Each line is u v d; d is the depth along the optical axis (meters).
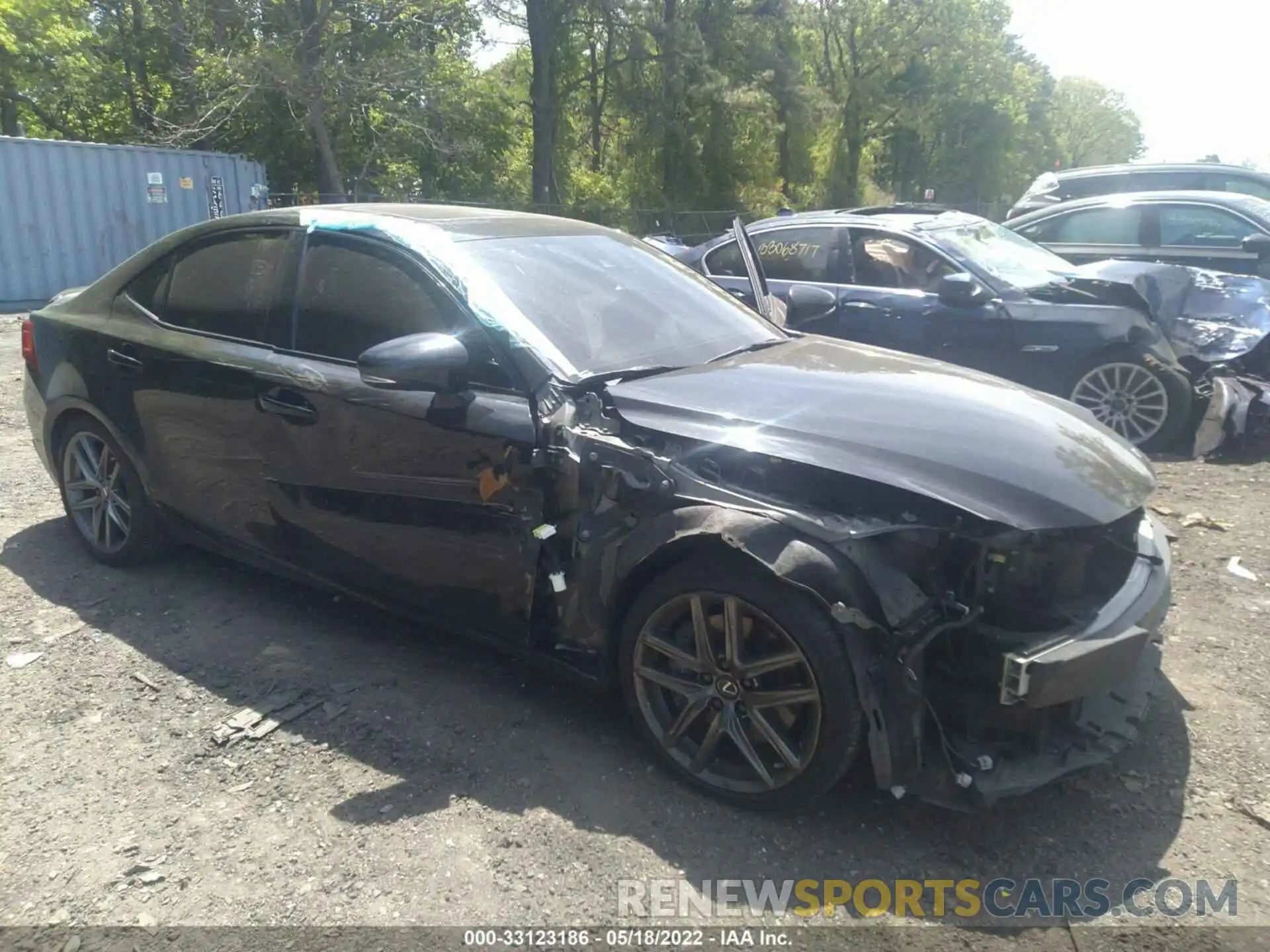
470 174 28.95
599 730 3.22
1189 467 6.37
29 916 2.40
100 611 4.02
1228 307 6.91
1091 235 9.24
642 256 4.15
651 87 33.66
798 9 36.75
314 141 23.03
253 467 3.69
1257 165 12.03
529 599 3.09
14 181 14.53
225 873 2.55
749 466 2.86
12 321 12.63
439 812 2.79
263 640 3.79
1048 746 2.69
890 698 2.52
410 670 3.58
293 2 21.39
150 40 24.72
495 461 3.04
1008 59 55.22
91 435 4.31
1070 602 2.75
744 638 2.76
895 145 55.31
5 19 23.12
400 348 2.93
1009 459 2.81
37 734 3.16
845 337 6.88
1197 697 3.49
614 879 2.55
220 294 3.87
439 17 24.08
